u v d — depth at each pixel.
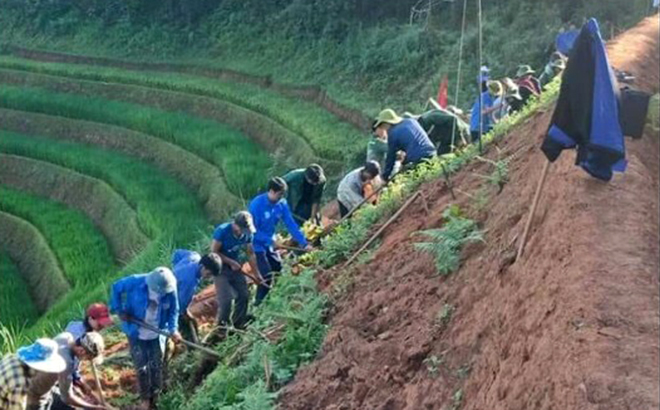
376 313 7.62
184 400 8.84
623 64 9.77
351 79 29.11
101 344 7.91
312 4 32.94
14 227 25.86
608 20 23.22
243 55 34.28
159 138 29.16
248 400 7.14
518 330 5.14
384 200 10.30
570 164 6.28
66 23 40.88
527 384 4.59
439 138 12.74
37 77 37.06
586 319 4.47
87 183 27.33
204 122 29.73
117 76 35.00
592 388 4.00
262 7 35.47
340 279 8.73
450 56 26.47
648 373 4.04
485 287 6.34
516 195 7.27
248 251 9.95
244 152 25.78
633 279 4.73
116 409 8.57
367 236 9.81
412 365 6.43
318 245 11.61
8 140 31.48
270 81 31.89
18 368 6.92
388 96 27.22
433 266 7.50
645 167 6.43
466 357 5.85
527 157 8.06
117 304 8.80
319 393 7.02
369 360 6.89
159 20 38.38
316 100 29.53
